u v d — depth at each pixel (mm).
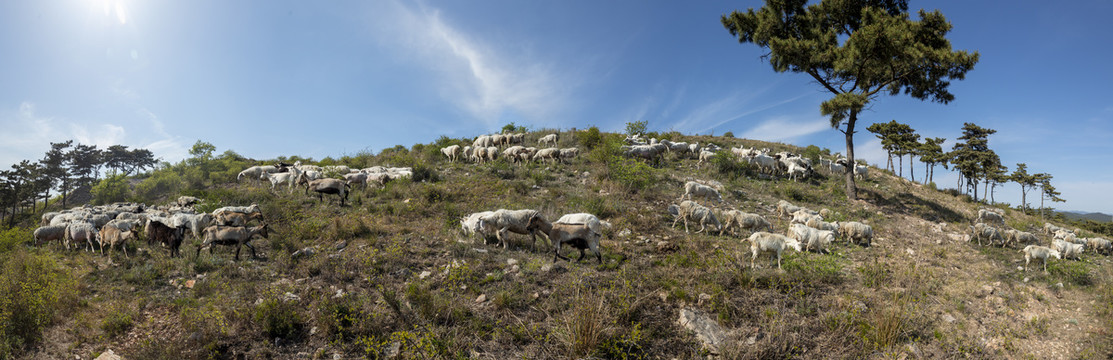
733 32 23969
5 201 43906
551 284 8836
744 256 10820
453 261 9844
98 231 11609
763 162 22297
